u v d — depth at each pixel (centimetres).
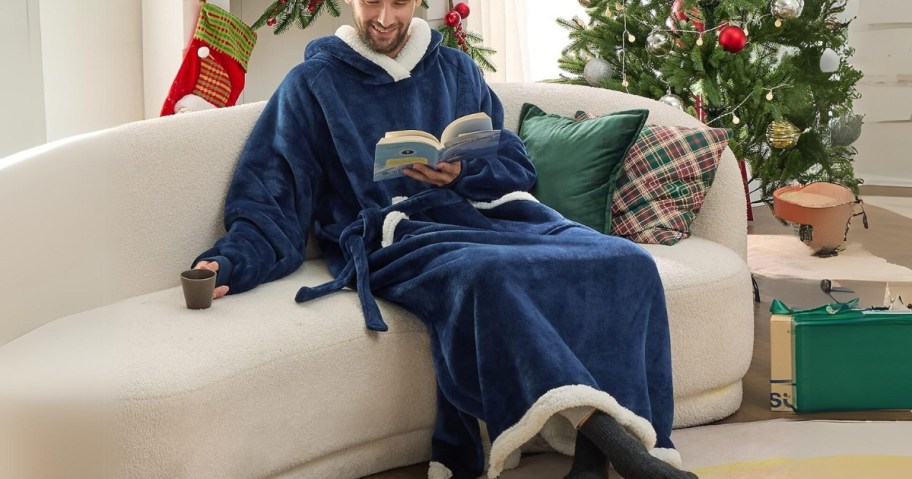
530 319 189
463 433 207
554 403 178
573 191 252
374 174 218
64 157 104
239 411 179
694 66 341
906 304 282
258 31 373
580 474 185
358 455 206
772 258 372
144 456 164
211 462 175
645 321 206
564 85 291
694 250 246
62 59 334
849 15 486
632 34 362
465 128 219
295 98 240
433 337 205
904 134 485
